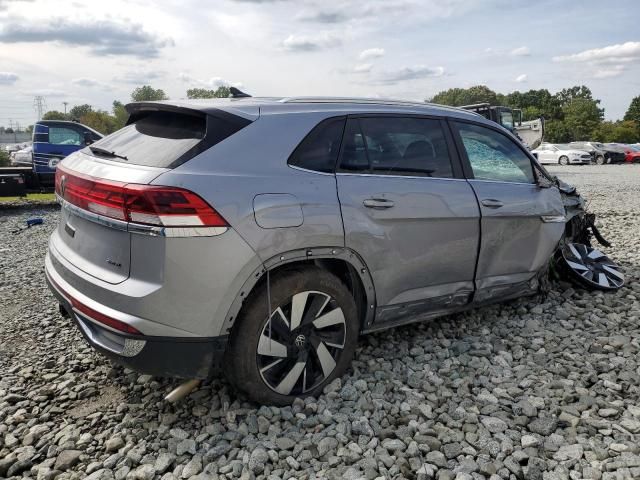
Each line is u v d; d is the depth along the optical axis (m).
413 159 3.59
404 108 3.68
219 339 2.77
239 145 2.89
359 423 2.88
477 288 3.99
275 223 2.82
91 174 2.89
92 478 2.49
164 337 2.66
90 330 2.90
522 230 4.21
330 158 3.19
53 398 3.26
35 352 3.89
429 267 3.62
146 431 2.89
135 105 3.35
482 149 4.07
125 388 3.35
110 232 2.80
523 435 2.84
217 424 2.90
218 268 2.67
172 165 2.70
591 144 36.06
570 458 2.63
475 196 3.83
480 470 2.54
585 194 14.86
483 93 91.69
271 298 2.89
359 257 3.22
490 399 3.19
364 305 3.43
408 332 4.21
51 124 12.59
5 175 11.89
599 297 4.99
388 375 3.48
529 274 4.44
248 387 2.92
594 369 3.63
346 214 3.11
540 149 35.59
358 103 3.52
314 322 3.09
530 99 99.25
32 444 2.80
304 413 3.02
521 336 4.18
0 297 5.16
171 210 2.57
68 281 3.05
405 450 2.73
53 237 3.53
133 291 2.64
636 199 13.53
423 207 3.48
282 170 2.97
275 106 3.18
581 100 83.56
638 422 2.90
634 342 4.00
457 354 3.86
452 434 2.83
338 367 3.25
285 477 2.52
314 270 3.05
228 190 2.72
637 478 2.47
